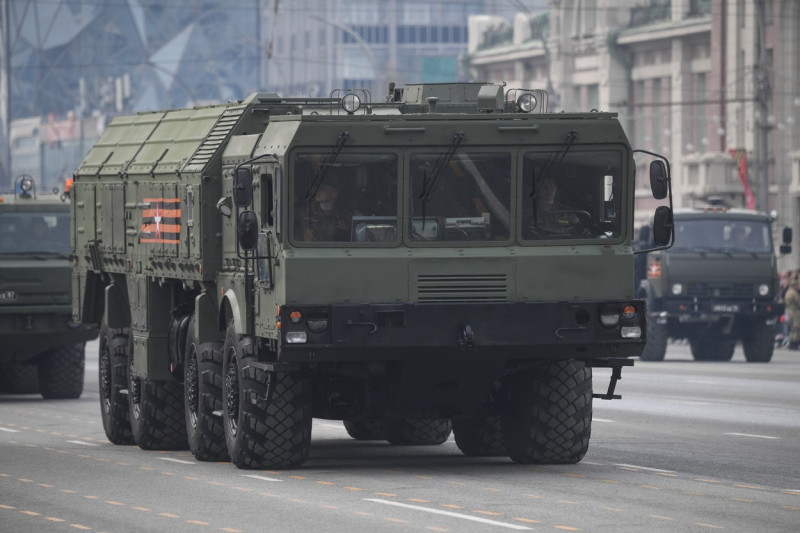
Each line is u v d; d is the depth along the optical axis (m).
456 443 50.88
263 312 44.62
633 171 44.72
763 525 35.12
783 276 127.38
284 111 49.56
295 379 45.44
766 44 173.50
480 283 43.78
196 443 49.56
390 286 43.41
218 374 48.88
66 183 79.50
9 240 77.12
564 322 44.00
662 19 198.50
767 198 152.50
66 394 78.44
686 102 188.25
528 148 44.34
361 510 37.66
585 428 46.53
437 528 34.78
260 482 43.31
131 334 56.03
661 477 43.97
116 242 57.56
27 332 76.38
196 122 52.97
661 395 73.88
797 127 169.88
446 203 43.97
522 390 46.59
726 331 104.38
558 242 44.41
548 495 40.16
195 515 37.28
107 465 48.81
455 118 44.06
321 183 43.44
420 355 43.56
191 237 49.62
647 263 105.00
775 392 75.50
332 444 55.19
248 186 43.88
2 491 42.31
